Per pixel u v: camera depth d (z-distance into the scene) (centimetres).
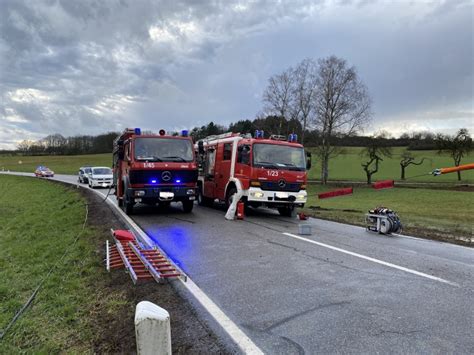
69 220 1362
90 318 473
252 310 475
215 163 1562
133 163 1270
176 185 1318
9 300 583
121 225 1133
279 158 1321
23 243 1099
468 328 423
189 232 1026
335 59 4616
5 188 4000
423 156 6619
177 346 385
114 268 665
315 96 4694
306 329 419
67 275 657
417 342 388
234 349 376
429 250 841
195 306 489
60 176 5703
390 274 633
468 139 5191
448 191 3444
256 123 5088
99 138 10525
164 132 1345
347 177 5544
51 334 440
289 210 1418
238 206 1320
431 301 507
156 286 566
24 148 11588
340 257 751
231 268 666
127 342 400
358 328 421
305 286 567
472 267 689
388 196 3005
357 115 4612
